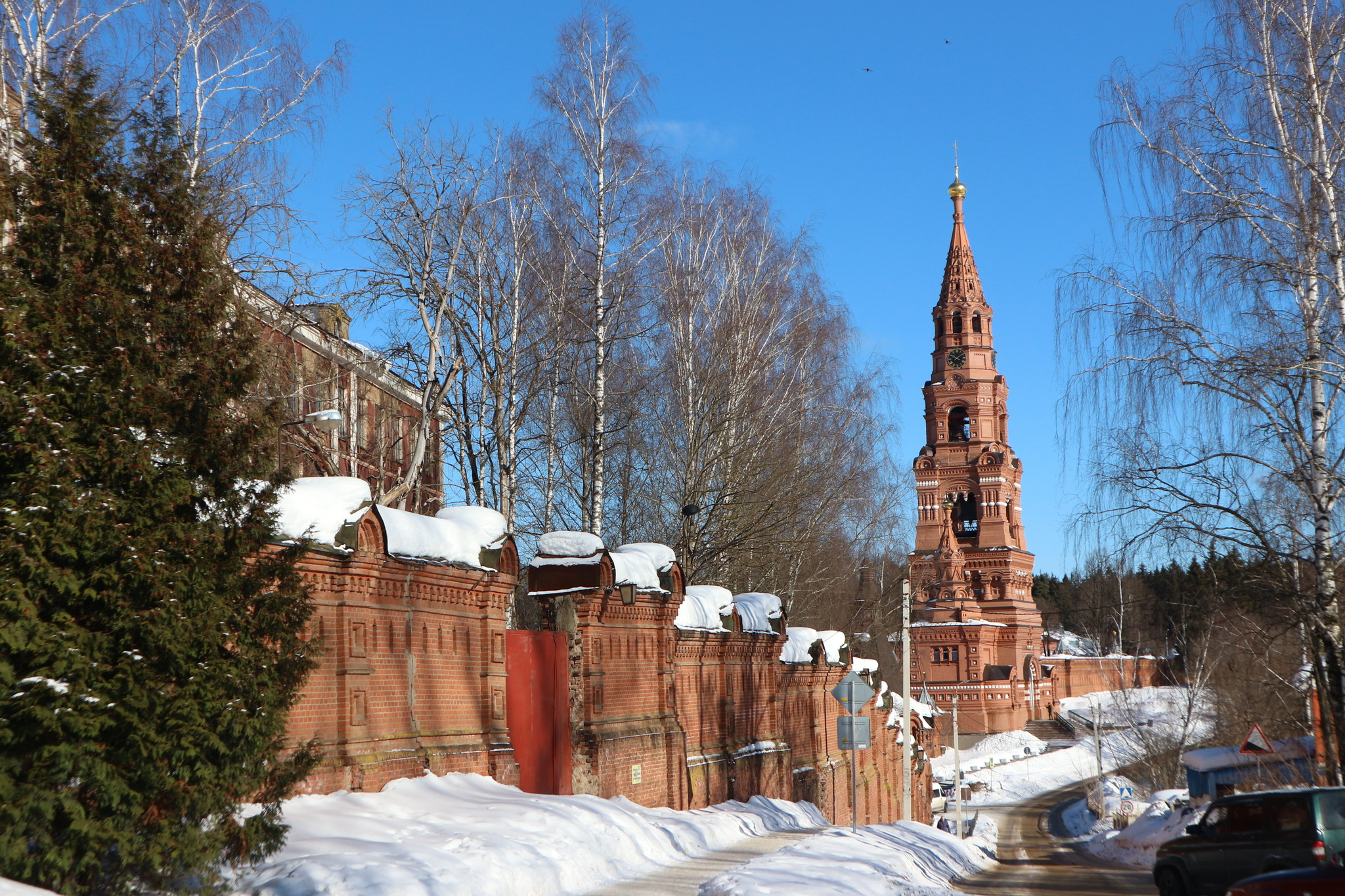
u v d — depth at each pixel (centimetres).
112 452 900
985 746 10075
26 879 820
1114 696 7306
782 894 1173
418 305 2262
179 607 908
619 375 2914
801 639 3453
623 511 3319
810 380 3222
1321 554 1603
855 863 1510
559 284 2553
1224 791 3372
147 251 980
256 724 962
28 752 835
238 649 988
